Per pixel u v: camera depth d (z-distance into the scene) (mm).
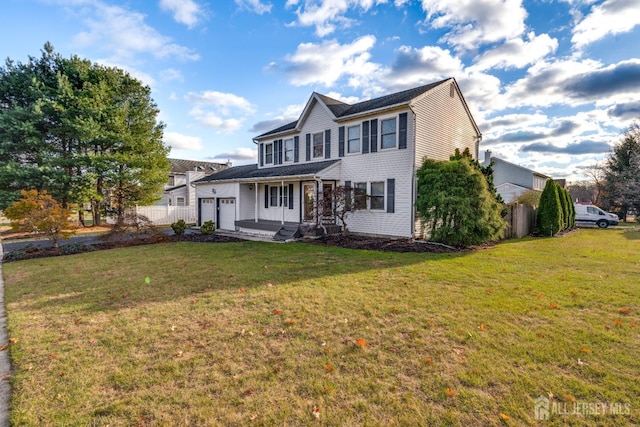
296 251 10453
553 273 6941
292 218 16781
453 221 11062
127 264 8633
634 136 28875
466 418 2348
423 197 11703
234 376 2945
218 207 19859
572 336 3701
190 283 6355
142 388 2789
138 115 21438
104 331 4039
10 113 17922
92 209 21984
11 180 18000
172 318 4445
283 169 17156
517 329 3910
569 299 5059
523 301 4961
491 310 4574
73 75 19531
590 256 9242
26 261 9672
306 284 6113
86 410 2508
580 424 2271
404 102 12508
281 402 2566
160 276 7047
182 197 33812
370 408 2477
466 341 3596
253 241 13695
